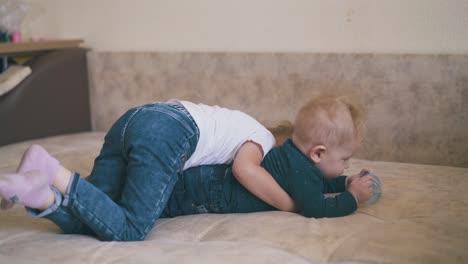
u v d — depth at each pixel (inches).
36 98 83.9
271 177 44.1
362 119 46.2
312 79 72.2
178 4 83.7
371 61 67.8
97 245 37.7
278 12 75.3
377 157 69.4
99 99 92.0
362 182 45.2
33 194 35.3
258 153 45.8
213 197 45.5
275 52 75.4
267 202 44.8
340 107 44.7
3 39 87.3
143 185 40.2
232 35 79.7
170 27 85.0
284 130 51.8
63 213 38.0
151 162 40.8
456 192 48.9
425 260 33.8
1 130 79.3
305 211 43.4
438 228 39.2
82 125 92.1
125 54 87.7
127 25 89.0
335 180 48.9
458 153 64.2
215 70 79.7
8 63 86.8
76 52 89.7
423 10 65.5
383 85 67.5
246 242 38.2
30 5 95.4
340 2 70.4
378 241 36.6
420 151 66.5
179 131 43.0
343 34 70.9
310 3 72.6
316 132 44.0
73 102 90.0
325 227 40.1
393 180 53.2
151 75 85.8
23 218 45.9
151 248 37.0
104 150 45.2
